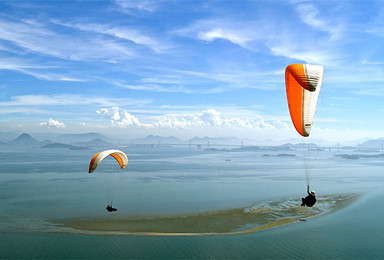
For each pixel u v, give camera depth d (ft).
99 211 113.80
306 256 64.69
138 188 189.06
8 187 192.54
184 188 188.96
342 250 67.87
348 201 127.95
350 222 92.07
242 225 90.58
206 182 227.61
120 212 111.55
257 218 99.09
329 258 63.57
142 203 132.36
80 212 111.96
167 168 402.93
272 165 495.41
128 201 138.41
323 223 91.20
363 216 99.91
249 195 155.53
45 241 75.41
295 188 185.37
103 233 82.53
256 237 77.77
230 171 352.08
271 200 136.46
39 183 216.33
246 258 63.82
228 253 66.74
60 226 90.53
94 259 63.72
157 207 122.01
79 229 86.63
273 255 65.46
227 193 164.86
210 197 149.89
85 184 211.20
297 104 47.21
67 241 75.15
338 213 104.88
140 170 363.15
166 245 71.97
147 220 97.30
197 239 76.74
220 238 77.25
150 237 78.18
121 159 77.66
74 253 66.64
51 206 125.29
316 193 155.53
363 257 63.87
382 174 302.86
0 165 436.76
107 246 71.77
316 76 42.55
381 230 83.20
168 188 189.37
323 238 76.54
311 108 46.52
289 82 46.83
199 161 627.87
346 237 77.05
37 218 102.12
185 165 476.95
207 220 96.84
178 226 89.81
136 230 85.46
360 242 73.10
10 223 94.53
